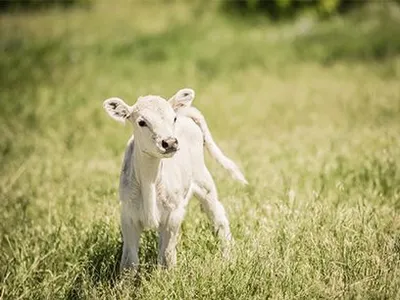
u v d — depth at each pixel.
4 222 17.42
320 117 27.80
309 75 35.88
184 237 15.09
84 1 61.38
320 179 19.14
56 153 24.34
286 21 49.28
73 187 19.61
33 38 47.78
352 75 35.34
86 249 15.13
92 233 15.43
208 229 15.27
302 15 49.09
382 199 17.16
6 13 59.97
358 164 20.11
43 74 37.69
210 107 29.69
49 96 33.12
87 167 21.88
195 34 46.03
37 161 23.30
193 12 53.31
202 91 32.88
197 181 15.14
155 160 13.23
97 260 14.78
